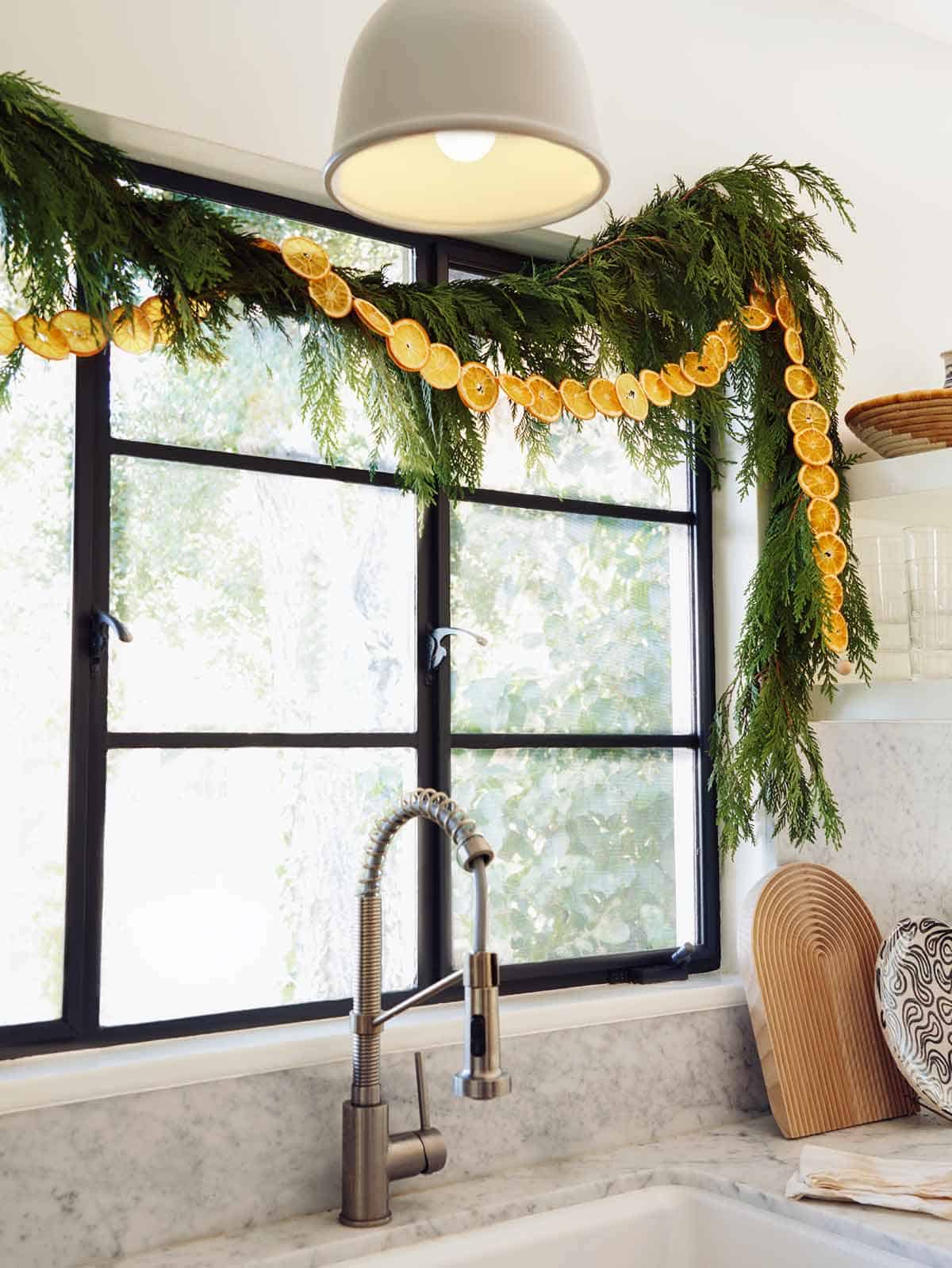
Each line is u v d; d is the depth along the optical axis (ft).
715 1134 5.57
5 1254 4.02
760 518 6.23
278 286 4.66
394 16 3.09
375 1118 4.48
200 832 4.82
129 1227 4.23
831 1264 4.42
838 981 5.87
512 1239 4.51
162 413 4.88
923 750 6.68
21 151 4.02
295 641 5.11
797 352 6.10
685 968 5.96
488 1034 4.02
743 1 6.49
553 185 3.58
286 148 4.93
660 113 6.09
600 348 5.42
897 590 6.09
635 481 6.21
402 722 5.35
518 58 3.00
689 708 6.29
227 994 4.83
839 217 6.80
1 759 4.45
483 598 5.63
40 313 4.14
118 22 4.57
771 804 5.93
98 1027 4.53
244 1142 4.48
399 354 4.85
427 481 5.19
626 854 5.97
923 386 7.06
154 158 4.88
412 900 5.32
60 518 4.63
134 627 4.75
